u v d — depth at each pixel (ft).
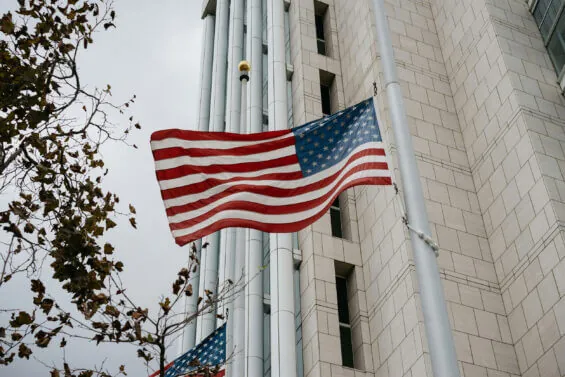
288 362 74.08
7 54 39.17
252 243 88.33
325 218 86.79
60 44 39.86
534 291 69.36
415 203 37.04
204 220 45.06
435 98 93.20
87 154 40.86
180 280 38.11
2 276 34.32
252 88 109.81
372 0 48.08
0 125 37.40
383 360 71.51
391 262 76.02
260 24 122.62
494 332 69.67
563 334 63.98
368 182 42.37
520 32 91.81
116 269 37.68
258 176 46.57
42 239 36.55
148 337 35.86
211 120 124.06
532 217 73.31
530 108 81.46
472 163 86.07
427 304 33.37
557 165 75.87
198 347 60.13
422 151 85.20
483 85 88.99
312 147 47.52
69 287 37.27
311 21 113.80
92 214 39.63
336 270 82.89
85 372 35.53
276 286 81.20
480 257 76.38
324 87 106.11
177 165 46.80
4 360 34.27
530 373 66.28
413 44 99.66
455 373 30.91
